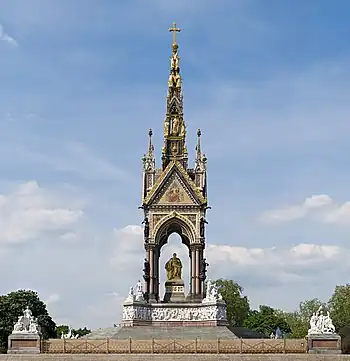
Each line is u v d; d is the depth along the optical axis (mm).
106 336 118312
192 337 114062
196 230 127375
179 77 135375
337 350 104938
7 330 166250
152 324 122438
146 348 104062
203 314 122250
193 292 125438
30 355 101625
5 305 169750
